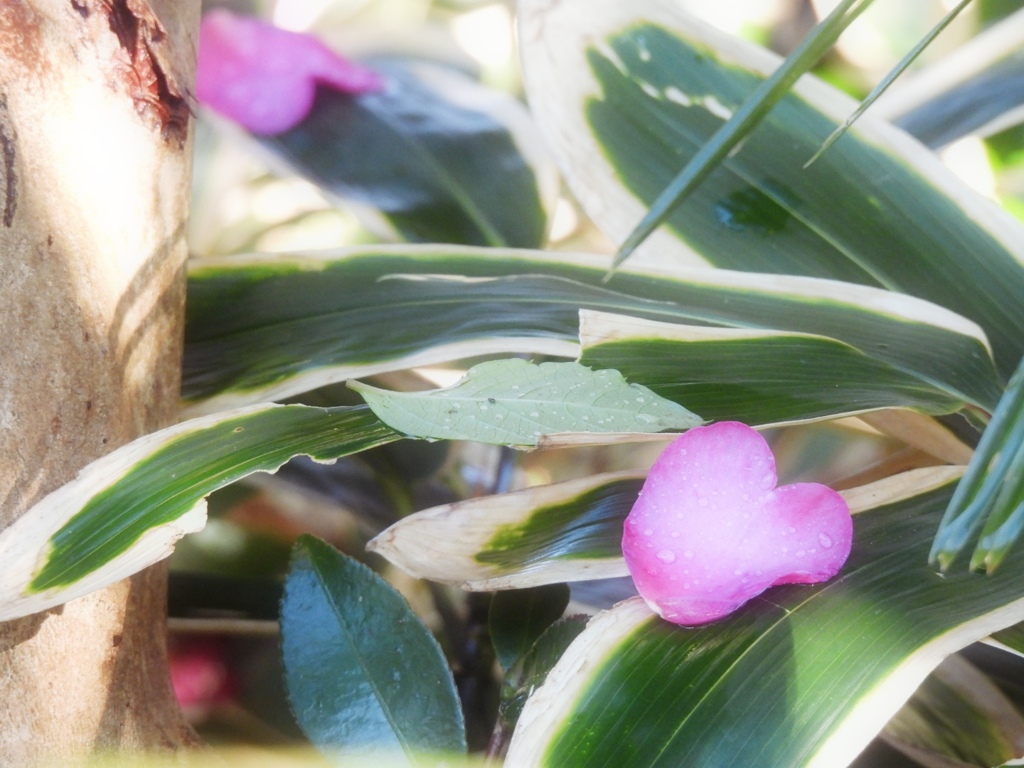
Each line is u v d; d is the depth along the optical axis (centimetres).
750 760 38
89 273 42
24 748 41
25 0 41
